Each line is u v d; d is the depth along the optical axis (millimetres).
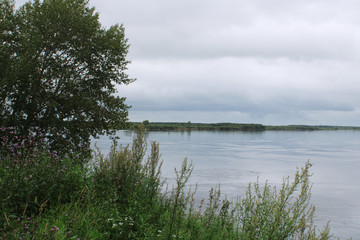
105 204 5164
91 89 15852
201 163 34281
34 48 13742
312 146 78812
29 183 4945
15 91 13547
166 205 5668
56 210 4746
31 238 3744
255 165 34062
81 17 15641
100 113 15398
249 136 137000
